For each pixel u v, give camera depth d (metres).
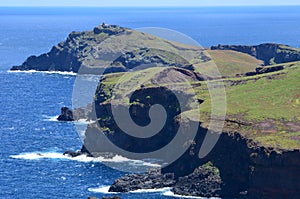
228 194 173.62
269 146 169.00
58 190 175.38
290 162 165.00
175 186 177.12
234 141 180.38
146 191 173.38
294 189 164.75
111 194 171.25
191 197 172.12
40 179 185.50
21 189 177.00
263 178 167.62
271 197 166.50
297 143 170.75
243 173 175.00
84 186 178.50
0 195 172.12
